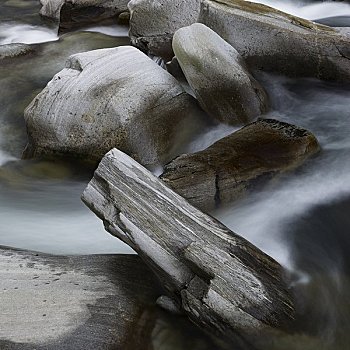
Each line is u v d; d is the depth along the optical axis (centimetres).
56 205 596
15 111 722
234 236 485
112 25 898
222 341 468
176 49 657
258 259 483
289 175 580
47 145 630
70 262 508
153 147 616
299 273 508
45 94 635
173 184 545
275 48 703
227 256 473
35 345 449
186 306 471
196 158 570
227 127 643
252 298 465
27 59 818
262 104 660
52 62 815
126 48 661
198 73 644
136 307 478
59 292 481
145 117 616
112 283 490
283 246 532
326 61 693
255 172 568
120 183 496
